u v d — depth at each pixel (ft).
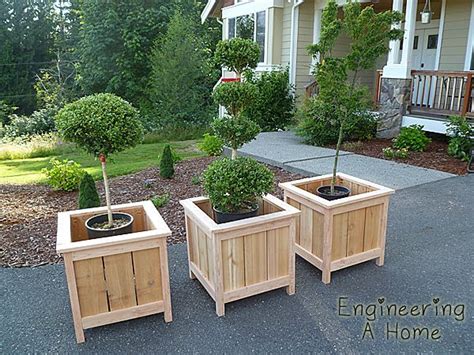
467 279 9.72
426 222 13.21
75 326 7.70
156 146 33.01
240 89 9.61
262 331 7.98
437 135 26.66
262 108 34.63
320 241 9.78
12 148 33.53
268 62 37.60
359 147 25.32
